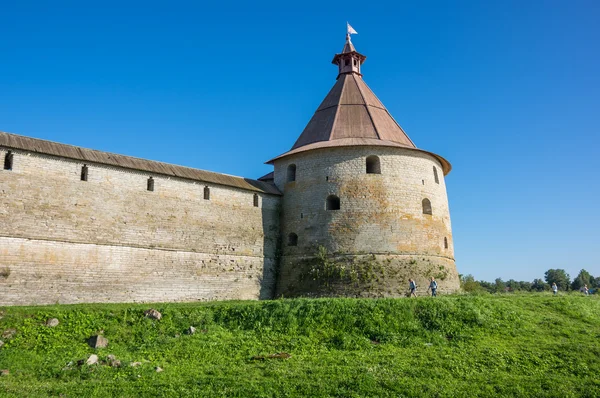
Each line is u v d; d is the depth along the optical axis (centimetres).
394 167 3108
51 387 1370
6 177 2281
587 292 3666
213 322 2033
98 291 2434
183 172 2898
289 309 2072
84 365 1548
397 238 2980
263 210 3192
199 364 1620
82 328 1869
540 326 2027
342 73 3806
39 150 2380
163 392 1354
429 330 1958
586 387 1420
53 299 2292
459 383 1448
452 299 2195
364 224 2986
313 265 2995
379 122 3438
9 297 2178
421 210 3105
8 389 1329
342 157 3116
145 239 2647
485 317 2036
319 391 1372
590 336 1919
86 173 2530
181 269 2742
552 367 1600
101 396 1326
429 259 3028
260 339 1884
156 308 2067
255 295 3014
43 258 2303
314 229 3073
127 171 2670
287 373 1500
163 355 1702
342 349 1789
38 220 2322
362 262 2914
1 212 2233
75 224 2428
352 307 2066
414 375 1497
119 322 1942
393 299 2138
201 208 2908
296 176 3247
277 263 3173
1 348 1684
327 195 3088
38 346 1723
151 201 2720
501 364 1612
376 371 1514
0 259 2189
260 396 1340
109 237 2523
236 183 3103
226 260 2939
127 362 1591
